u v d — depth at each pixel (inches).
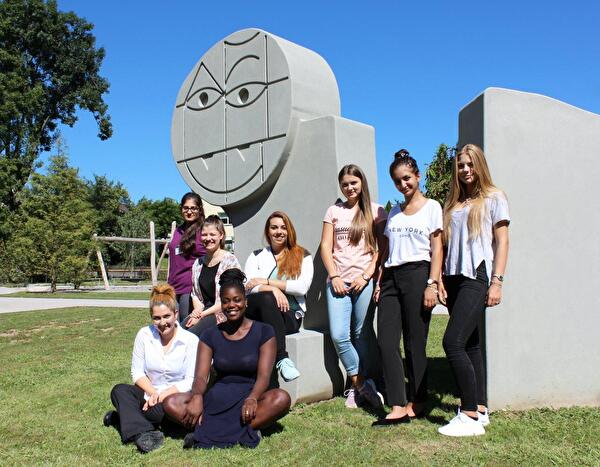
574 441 130.7
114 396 142.8
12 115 1133.1
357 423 148.1
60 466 120.4
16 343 309.3
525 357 159.2
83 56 1247.5
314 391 172.6
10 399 179.2
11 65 1152.8
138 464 121.3
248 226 220.8
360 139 201.0
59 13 1211.2
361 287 164.7
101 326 378.9
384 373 149.4
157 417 138.9
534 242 160.7
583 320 163.9
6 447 133.8
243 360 137.8
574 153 165.2
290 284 172.4
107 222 1715.1
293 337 169.8
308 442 132.6
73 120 1280.8
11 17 1157.7
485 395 155.2
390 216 155.6
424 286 146.6
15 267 1019.3
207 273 179.2
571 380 162.4
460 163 144.8
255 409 131.7
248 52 218.5
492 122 158.6
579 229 164.7
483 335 158.2
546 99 163.8
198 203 204.7
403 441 132.5
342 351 166.2
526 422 144.9
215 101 230.5
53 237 914.7
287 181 207.2
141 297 706.8
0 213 1084.5
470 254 140.2
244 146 219.0
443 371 210.5
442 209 151.9
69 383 200.5
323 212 194.2
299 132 203.5
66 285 1094.4
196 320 173.8
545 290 161.5
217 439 131.0
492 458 120.0
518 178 159.8
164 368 146.2
